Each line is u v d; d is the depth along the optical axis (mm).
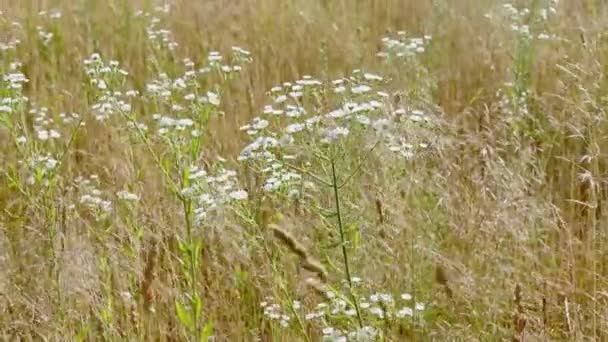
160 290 4426
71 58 8000
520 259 4680
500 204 4855
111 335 4180
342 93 4438
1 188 5598
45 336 4324
